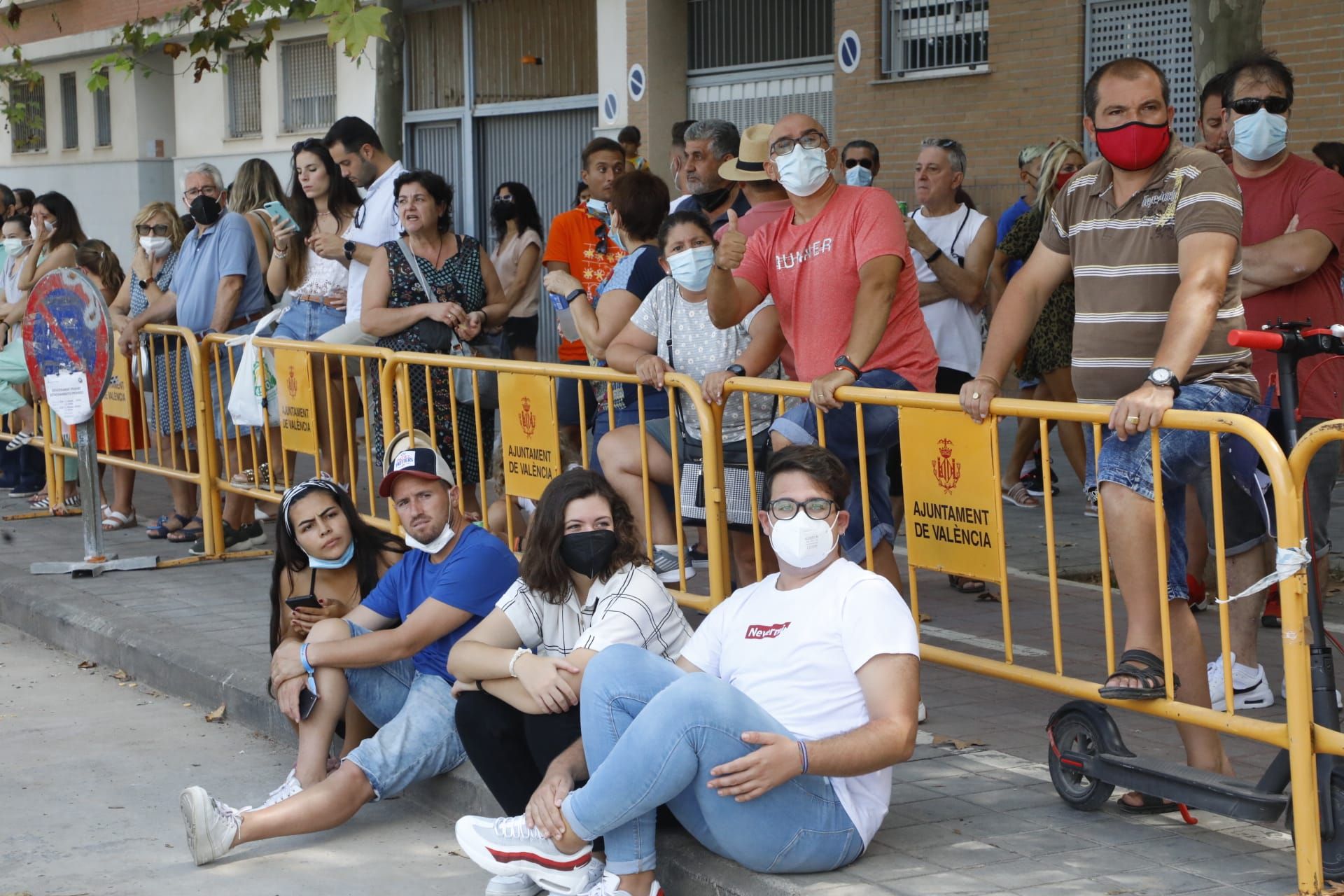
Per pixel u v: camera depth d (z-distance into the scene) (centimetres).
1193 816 416
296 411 742
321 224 809
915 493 444
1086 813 424
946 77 1242
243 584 766
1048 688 411
